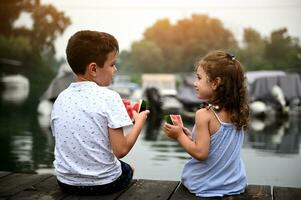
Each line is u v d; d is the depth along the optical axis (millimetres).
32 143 6781
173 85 13445
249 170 5195
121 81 14758
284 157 5898
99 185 2539
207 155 2562
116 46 2580
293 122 9672
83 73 2557
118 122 2430
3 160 5566
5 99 13859
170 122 2590
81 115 2484
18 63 16734
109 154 2527
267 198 2562
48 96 11344
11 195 2648
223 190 2594
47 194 2654
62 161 2545
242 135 2652
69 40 2586
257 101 11398
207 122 2553
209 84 2574
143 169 5129
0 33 16922
